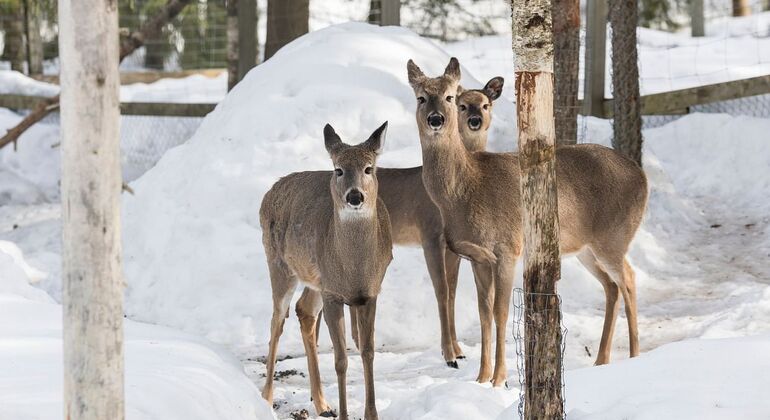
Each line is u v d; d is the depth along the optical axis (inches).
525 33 278.1
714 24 1170.0
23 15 1000.9
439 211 454.0
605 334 439.5
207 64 1251.8
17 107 880.9
